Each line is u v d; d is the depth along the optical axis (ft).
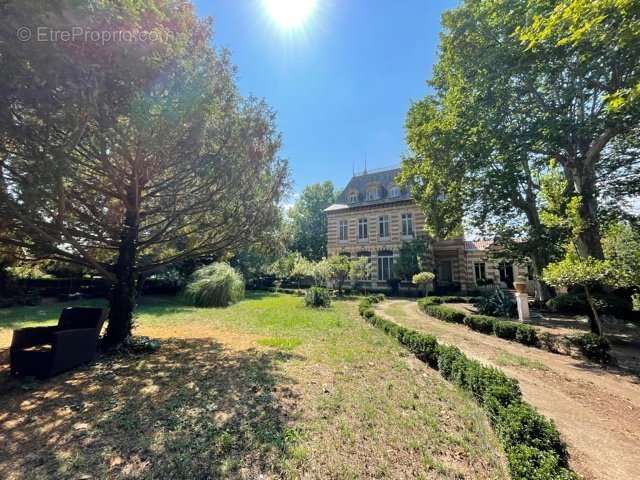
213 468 9.41
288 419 12.59
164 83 17.88
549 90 38.58
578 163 37.96
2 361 20.25
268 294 86.48
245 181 24.90
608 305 34.58
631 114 29.94
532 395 16.34
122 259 24.40
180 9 19.60
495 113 39.45
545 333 26.07
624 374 19.72
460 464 9.91
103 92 14.30
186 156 21.81
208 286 55.83
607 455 10.92
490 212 55.21
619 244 41.06
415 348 22.48
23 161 14.49
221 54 23.31
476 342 27.96
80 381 16.93
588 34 20.34
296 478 9.05
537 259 45.80
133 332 30.78
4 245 20.48
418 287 83.76
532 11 30.40
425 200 60.44
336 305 56.80
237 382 16.78
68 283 64.64
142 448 10.47
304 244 152.15
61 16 11.22
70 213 21.54
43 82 12.39
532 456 8.71
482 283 92.79
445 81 54.03
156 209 25.98
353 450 10.51
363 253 98.84
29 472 9.15
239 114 24.39
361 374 18.22
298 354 22.50
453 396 15.10
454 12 44.37
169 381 16.99
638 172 42.91
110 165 20.93
